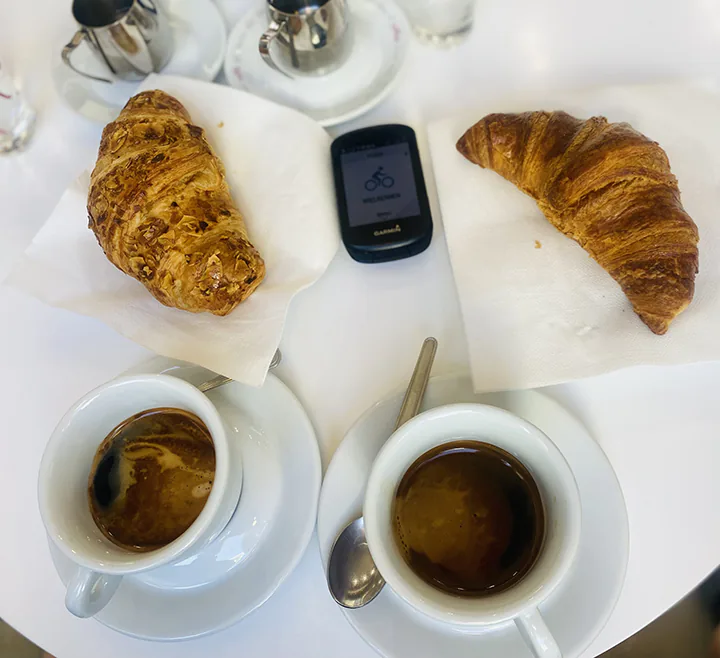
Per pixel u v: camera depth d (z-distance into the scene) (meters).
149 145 0.77
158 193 0.75
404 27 0.90
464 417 0.56
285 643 0.65
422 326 0.76
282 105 0.86
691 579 0.62
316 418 0.73
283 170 0.82
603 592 0.59
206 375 0.72
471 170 0.80
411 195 0.79
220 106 0.85
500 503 0.60
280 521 0.66
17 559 0.71
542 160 0.75
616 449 0.68
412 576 0.53
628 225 0.71
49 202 0.89
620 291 0.72
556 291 0.73
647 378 0.70
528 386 0.67
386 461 0.55
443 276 0.79
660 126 0.79
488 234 0.77
